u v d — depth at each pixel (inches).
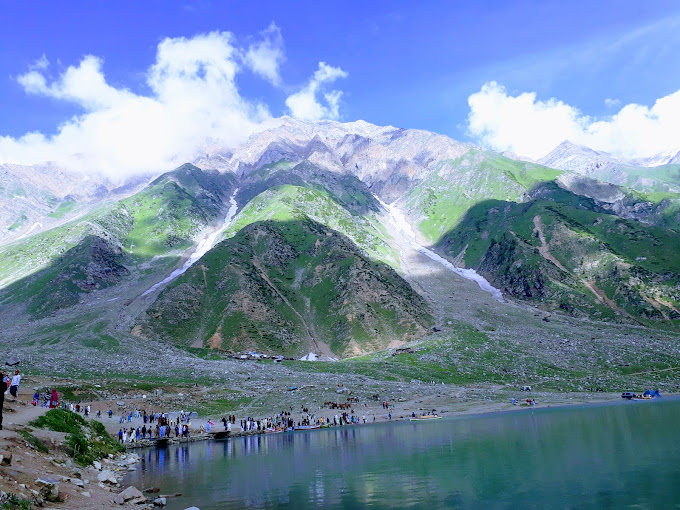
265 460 2485.2
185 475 2089.1
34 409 2413.9
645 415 3752.5
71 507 1171.9
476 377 6845.5
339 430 3922.2
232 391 5634.8
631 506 1429.6
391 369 7199.8
